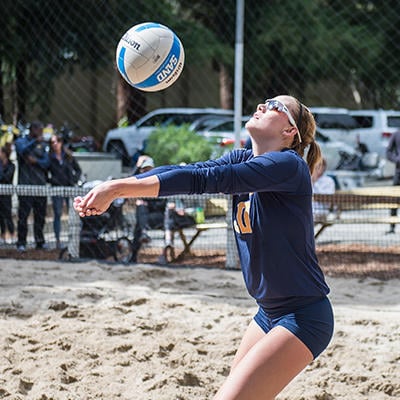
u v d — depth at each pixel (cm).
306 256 729
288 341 704
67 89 5031
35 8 3177
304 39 4341
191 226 2188
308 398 1073
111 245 2123
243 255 748
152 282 1795
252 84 4316
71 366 1182
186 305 1560
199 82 5594
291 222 715
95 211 659
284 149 752
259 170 689
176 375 1134
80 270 1903
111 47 3634
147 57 837
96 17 3428
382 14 4522
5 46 3384
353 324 1445
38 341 1301
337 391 1109
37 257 2214
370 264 2119
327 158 4016
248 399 684
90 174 3362
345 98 5450
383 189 2302
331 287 1797
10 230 2348
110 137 4238
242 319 1466
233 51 4219
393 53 4522
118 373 1159
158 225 2198
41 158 2439
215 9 4253
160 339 1316
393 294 1723
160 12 4084
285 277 720
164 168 698
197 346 1294
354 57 4547
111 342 1297
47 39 3391
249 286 754
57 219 2383
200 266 1972
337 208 2355
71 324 1393
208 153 2888
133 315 1477
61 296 1614
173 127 2977
